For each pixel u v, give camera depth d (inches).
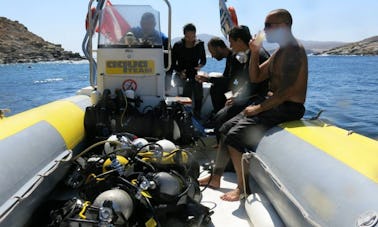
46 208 112.3
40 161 111.0
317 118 132.4
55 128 131.6
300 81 126.6
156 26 177.0
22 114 132.8
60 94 908.6
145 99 177.3
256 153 126.3
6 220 86.5
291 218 97.3
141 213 105.3
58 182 125.0
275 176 107.3
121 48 174.7
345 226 72.7
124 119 159.6
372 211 68.6
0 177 91.8
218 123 171.0
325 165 91.1
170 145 129.4
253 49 143.3
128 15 176.1
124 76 176.2
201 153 177.0
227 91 209.2
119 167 110.8
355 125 417.4
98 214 95.1
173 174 116.4
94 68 187.2
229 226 123.4
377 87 817.5
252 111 133.4
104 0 177.2
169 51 187.0
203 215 109.3
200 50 241.4
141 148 119.6
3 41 5959.6
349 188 78.5
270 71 137.1
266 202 121.8
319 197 85.0
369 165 82.4
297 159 102.3
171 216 106.9
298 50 126.2
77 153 143.5
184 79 237.5
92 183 109.1
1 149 100.0
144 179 106.7
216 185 149.6
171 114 162.2
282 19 127.2
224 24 229.3
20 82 1312.7
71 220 95.6
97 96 171.2
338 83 922.7
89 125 156.5
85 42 184.1
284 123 128.6
